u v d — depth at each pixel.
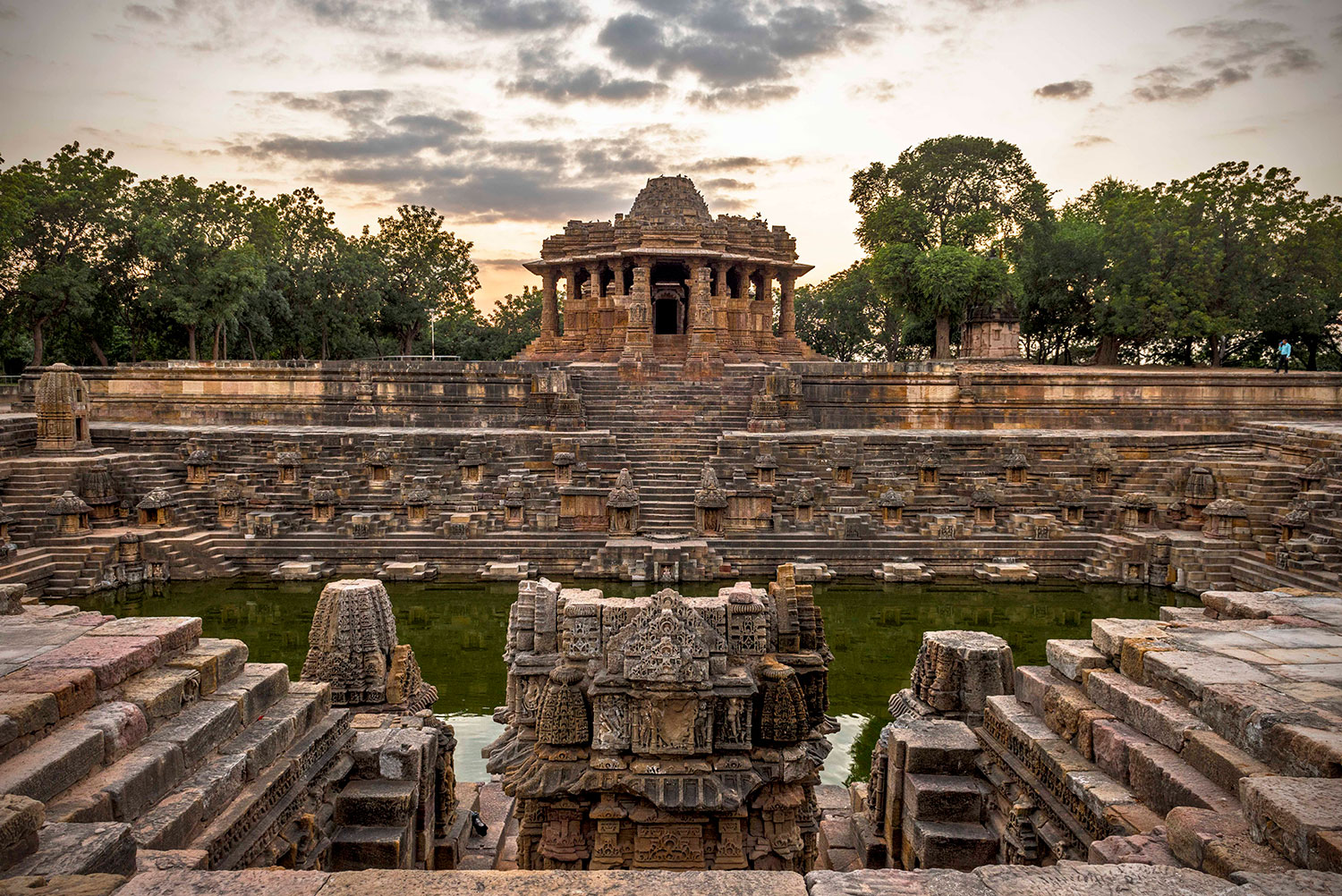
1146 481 34.47
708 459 36.50
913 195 66.94
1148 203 58.81
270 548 31.22
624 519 31.58
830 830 13.16
